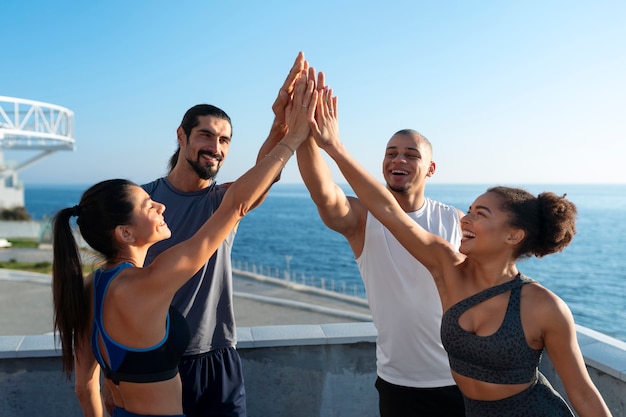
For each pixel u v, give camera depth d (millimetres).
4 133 32844
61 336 1930
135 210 1938
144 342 1798
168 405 1863
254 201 2137
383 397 2771
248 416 3426
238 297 16000
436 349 2633
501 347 1833
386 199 2143
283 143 2158
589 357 2824
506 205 1944
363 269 2766
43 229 36625
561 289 52500
